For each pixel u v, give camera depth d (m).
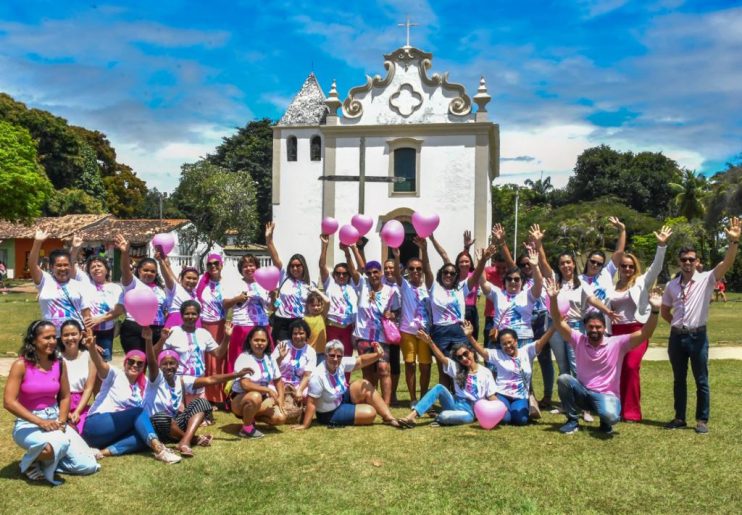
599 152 62.16
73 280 6.60
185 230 37.09
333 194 24.66
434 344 7.17
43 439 4.82
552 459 5.37
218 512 4.32
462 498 4.55
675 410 6.37
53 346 5.06
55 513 4.31
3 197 28.91
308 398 6.53
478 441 5.93
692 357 6.19
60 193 45.38
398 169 24.39
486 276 8.40
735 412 6.93
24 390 5.00
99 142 56.22
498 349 6.88
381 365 7.28
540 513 4.29
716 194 41.78
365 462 5.34
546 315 7.37
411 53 24.27
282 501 4.51
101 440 5.55
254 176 50.75
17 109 44.38
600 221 45.06
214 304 7.52
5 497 4.57
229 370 7.50
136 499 4.55
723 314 20.23
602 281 7.07
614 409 6.01
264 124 52.50
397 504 4.45
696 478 4.90
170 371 5.91
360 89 24.56
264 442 5.96
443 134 23.97
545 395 7.53
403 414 7.08
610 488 4.71
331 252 24.98
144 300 5.66
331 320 7.77
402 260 24.28
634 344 6.14
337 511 4.32
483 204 23.67
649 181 59.47
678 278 6.42
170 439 5.91
